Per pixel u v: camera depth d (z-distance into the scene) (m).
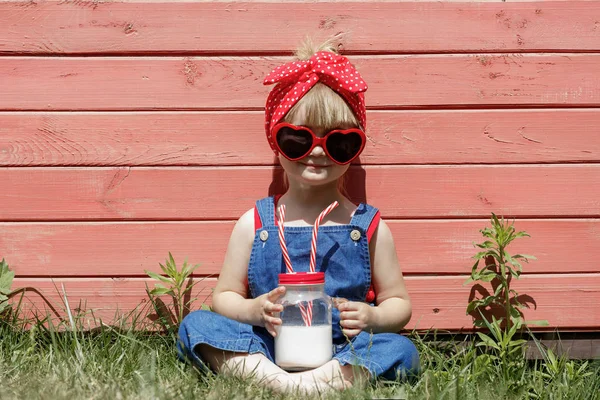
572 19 2.83
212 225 2.85
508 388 2.38
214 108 2.84
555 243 2.85
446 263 2.85
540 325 2.77
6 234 2.83
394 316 2.61
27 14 2.81
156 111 2.84
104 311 2.84
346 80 2.56
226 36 2.83
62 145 2.84
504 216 2.85
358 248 2.63
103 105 2.83
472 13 2.83
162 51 2.83
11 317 2.80
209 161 2.84
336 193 2.74
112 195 2.85
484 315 2.84
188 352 2.46
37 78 2.82
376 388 2.29
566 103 2.84
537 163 2.85
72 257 2.84
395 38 2.83
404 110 2.84
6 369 2.32
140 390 2.07
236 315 2.57
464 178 2.85
